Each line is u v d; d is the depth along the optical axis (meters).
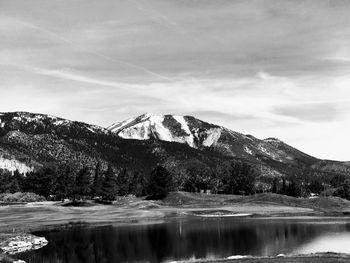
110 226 110.88
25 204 184.62
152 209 164.00
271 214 145.00
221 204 183.00
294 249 73.56
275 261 50.75
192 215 143.25
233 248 76.31
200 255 70.31
